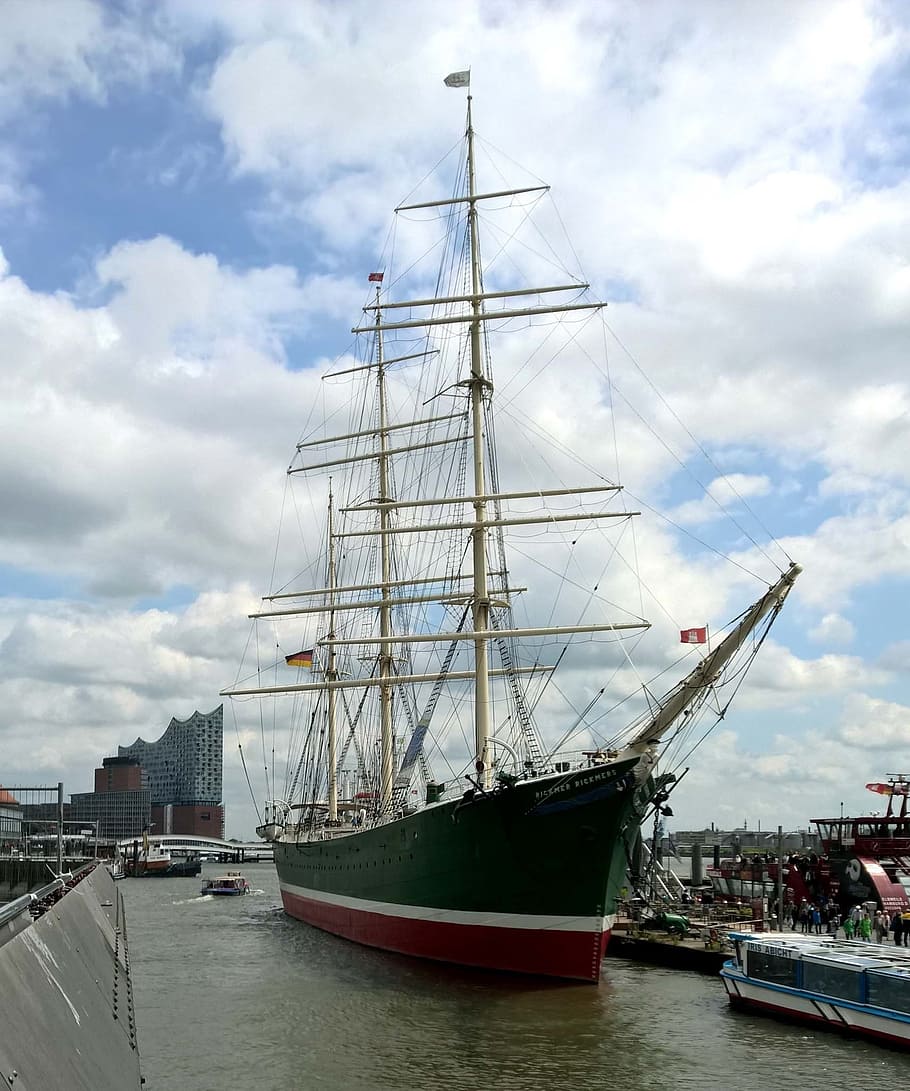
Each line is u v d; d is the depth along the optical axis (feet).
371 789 286.25
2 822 223.10
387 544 300.81
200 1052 116.47
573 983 151.84
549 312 208.95
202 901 418.10
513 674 216.74
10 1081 36.99
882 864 208.03
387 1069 107.76
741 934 148.56
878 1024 120.78
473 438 212.64
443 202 222.28
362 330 222.69
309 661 317.22
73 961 71.00
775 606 147.33
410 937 178.70
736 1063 110.83
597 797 146.61
